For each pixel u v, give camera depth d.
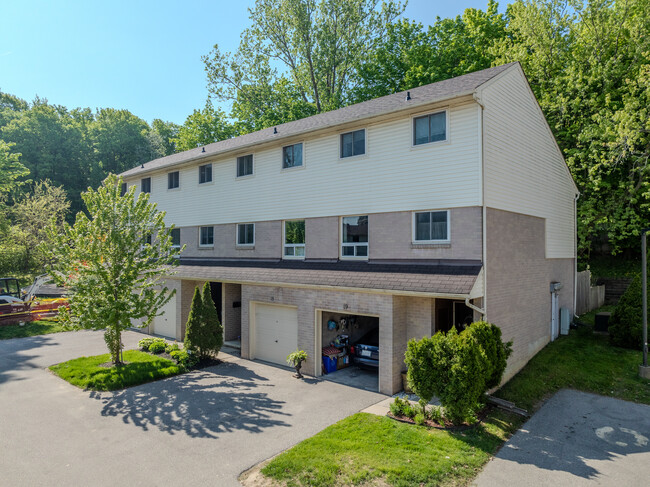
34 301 23.84
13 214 38.44
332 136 14.02
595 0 20.86
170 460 7.11
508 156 12.20
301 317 12.95
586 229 21.56
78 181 53.47
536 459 7.46
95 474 6.64
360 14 30.77
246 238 17.25
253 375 12.52
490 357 9.12
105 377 11.43
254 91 35.06
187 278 16.98
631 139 18.17
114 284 12.46
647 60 20.20
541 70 22.34
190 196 19.84
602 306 21.83
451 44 27.42
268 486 6.30
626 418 9.45
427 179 11.59
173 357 13.84
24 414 9.19
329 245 13.99
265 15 32.34
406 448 7.52
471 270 10.43
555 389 11.34
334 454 7.23
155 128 63.44
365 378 12.24
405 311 11.28
